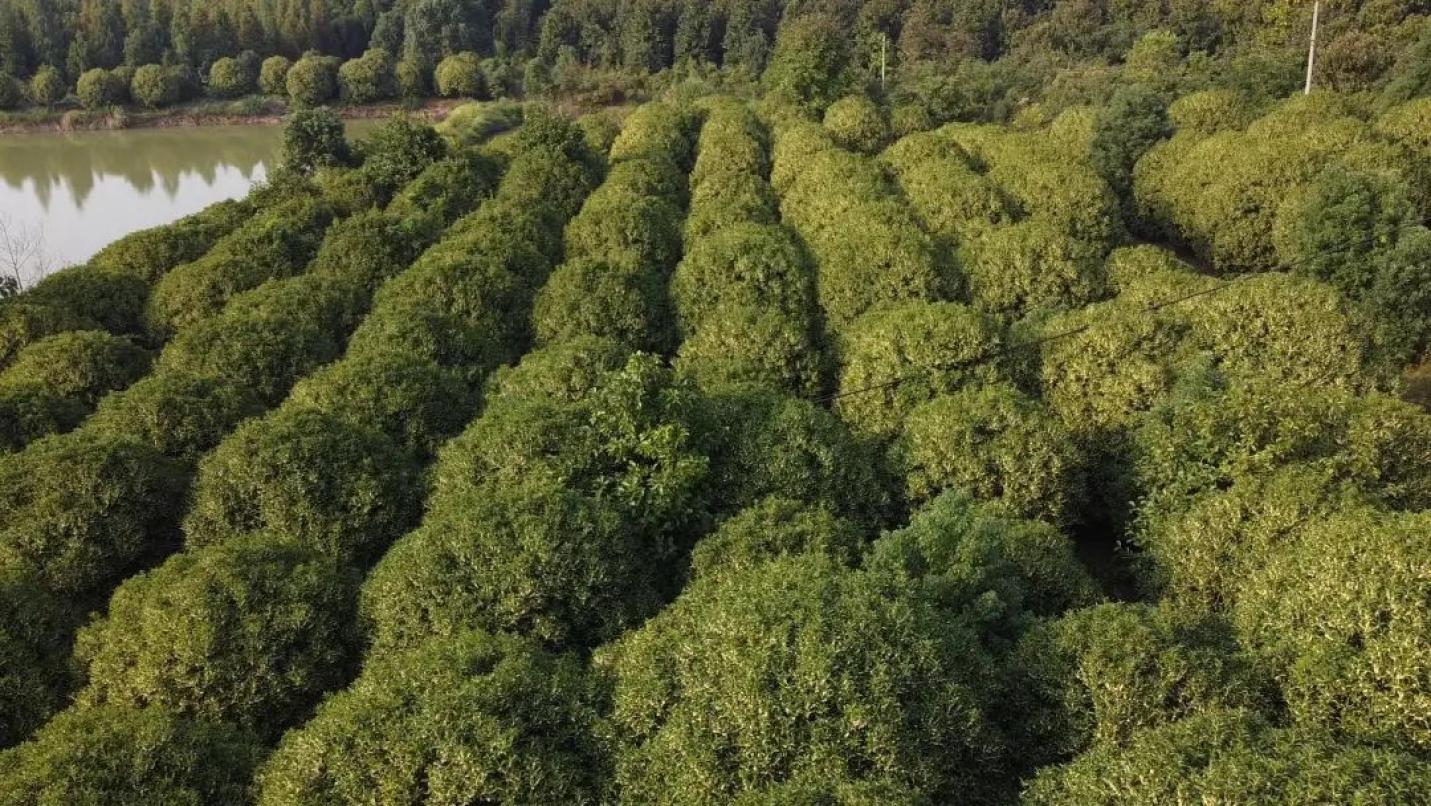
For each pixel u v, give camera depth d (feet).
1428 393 61.31
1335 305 51.88
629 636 36.55
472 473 45.83
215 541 45.93
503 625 37.78
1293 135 83.61
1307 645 31.65
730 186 94.17
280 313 64.75
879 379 53.42
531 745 31.71
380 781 30.76
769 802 27.53
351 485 46.65
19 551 44.09
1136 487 46.21
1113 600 45.44
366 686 34.12
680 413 46.29
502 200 90.53
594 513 40.40
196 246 84.33
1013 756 32.27
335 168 107.45
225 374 59.72
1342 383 50.49
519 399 50.93
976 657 32.73
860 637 30.99
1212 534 39.14
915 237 65.82
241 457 46.62
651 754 31.22
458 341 62.08
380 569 40.65
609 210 80.53
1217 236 81.15
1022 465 45.80
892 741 29.27
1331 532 33.50
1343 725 29.48
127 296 74.90
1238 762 26.68
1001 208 74.23
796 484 45.80
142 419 52.29
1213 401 43.68
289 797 31.14
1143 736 29.40
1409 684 28.73
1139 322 52.90
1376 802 24.58
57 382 59.31
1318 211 65.10
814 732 29.53
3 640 38.45
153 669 36.68
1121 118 102.42
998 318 58.08
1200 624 35.70
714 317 61.41
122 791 31.45
